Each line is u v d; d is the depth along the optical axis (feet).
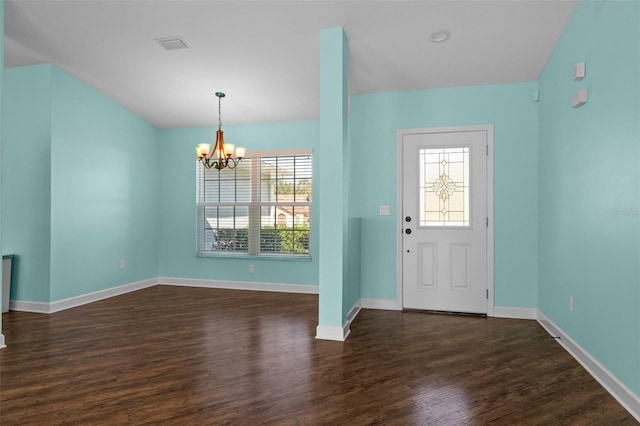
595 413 6.57
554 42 10.57
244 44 11.40
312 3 9.45
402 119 13.80
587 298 8.44
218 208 17.83
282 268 16.85
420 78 12.87
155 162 18.19
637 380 6.46
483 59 11.62
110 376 8.05
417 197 13.65
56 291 13.34
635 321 6.51
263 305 14.25
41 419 6.38
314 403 6.91
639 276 6.38
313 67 12.67
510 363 8.77
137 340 10.34
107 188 15.44
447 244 13.38
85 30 11.05
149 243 17.87
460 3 9.27
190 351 9.52
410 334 10.91
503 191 12.86
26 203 13.30
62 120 13.42
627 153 6.75
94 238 14.87
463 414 6.54
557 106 10.48
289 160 16.90
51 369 8.41
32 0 9.86
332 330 10.39
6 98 13.47
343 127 10.44
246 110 16.01
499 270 12.91
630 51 6.62
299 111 15.96
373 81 13.16
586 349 8.52
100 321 12.12
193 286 17.89
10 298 13.52
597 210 7.93
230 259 17.48
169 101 15.48
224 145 13.66
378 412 6.60
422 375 8.11
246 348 9.72
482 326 11.73
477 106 13.10
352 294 12.55
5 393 7.30
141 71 13.26
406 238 13.75
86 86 14.38
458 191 13.29
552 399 7.07
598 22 7.85
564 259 9.91
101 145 15.10
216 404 6.88
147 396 7.18
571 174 9.40
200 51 11.87
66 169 13.61
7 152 13.50
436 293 13.50
